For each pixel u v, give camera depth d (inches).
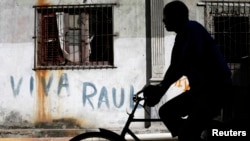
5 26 414.0
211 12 411.8
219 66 176.9
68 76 409.1
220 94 175.9
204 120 177.2
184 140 176.7
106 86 406.9
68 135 392.5
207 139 187.8
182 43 176.4
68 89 408.5
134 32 407.8
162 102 397.7
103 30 413.1
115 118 404.8
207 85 176.9
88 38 414.0
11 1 415.2
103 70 408.5
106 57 412.8
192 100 177.0
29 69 411.2
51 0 413.1
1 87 410.6
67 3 412.2
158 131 382.3
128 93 405.4
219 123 187.8
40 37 414.3
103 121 405.4
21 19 414.3
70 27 414.9
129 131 185.9
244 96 189.9
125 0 410.0
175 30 183.9
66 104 407.5
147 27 407.5
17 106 409.1
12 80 410.6
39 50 413.4
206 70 177.5
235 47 412.2
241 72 276.8
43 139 377.4
